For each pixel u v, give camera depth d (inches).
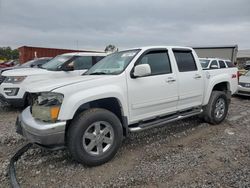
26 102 288.5
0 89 295.6
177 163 156.3
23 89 282.2
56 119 140.6
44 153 171.5
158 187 130.0
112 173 145.0
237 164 154.6
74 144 143.8
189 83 205.6
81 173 145.3
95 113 149.7
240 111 315.3
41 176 141.9
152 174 142.9
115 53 201.5
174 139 201.2
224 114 247.8
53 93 142.3
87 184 133.6
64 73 309.6
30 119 148.9
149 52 184.2
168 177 139.6
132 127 174.9
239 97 450.3
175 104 197.3
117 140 159.8
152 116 182.2
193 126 235.9
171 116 198.1
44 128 137.2
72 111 142.1
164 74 187.9
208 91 227.5
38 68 326.0
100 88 154.3
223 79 243.6
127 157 166.6
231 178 137.0
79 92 146.9
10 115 280.7
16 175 142.5
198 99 218.2
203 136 208.7
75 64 321.7
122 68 171.0
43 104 144.7
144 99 174.4
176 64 198.8
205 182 133.5
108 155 156.0
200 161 159.0
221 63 542.0
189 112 213.0
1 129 223.8
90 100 148.7
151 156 167.8
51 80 163.5
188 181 135.0
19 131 162.9
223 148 181.2
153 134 212.1
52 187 130.8
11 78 288.5
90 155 149.4
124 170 148.4
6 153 174.2
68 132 145.3
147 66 162.2
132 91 167.8
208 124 241.3
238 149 178.7
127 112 167.0
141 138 202.5
